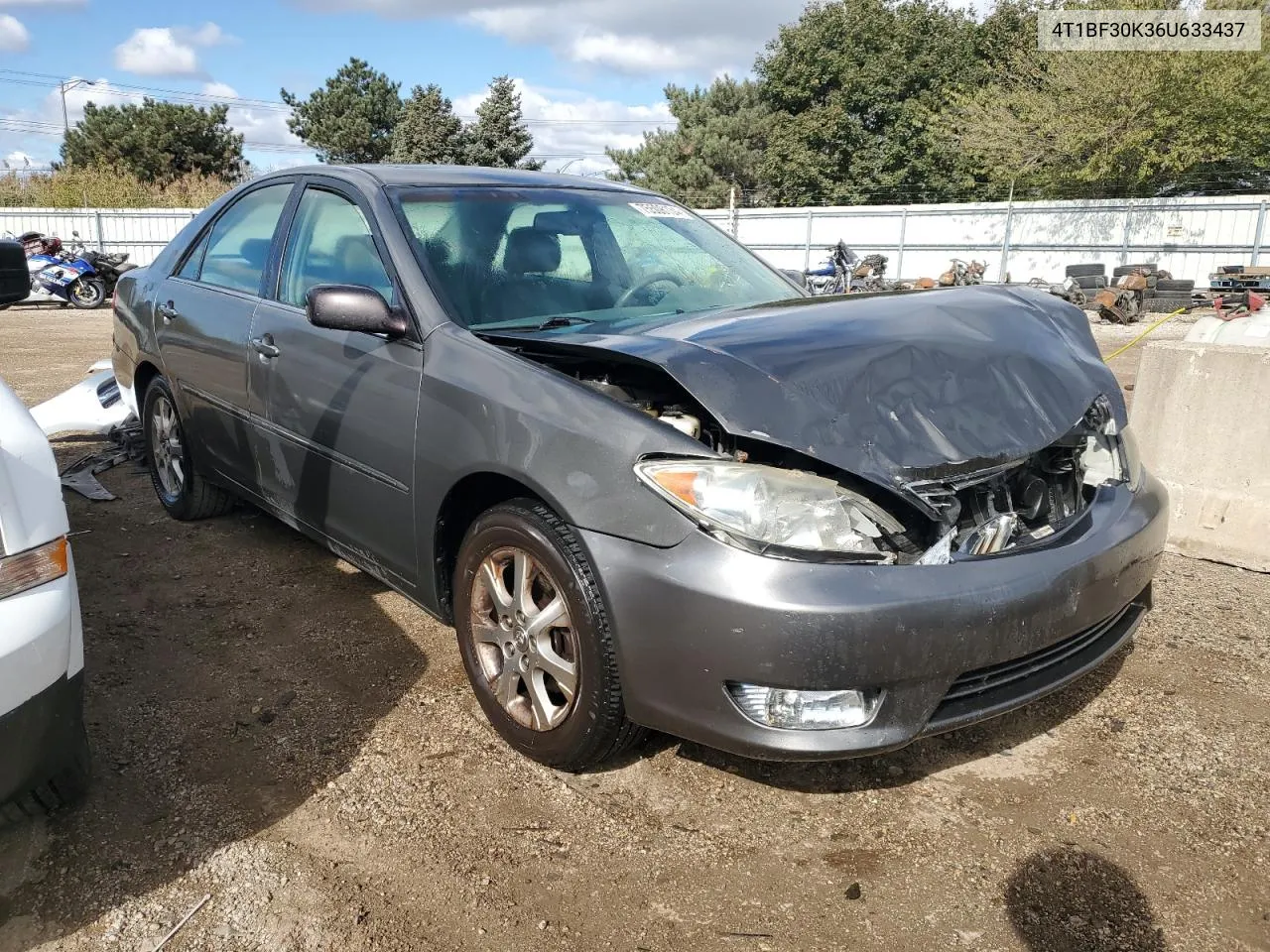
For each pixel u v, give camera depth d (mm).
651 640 2227
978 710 2273
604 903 2133
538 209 3496
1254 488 4121
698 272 3600
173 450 4617
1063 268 24797
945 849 2322
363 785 2553
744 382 2270
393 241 3100
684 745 2764
